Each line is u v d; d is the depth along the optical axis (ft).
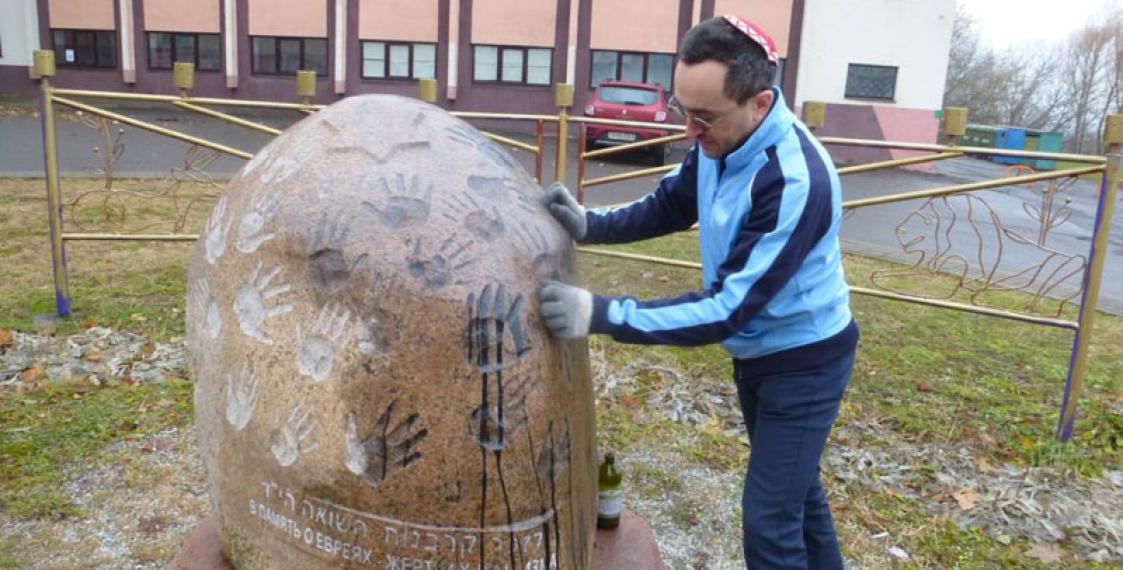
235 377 6.41
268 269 6.20
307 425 5.98
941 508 11.79
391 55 61.52
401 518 5.91
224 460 6.64
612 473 8.30
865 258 27.96
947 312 21.93
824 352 7.14
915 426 14.32
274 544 6.37
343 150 6.31
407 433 5.82
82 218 24.63
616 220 7.88
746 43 6.31
